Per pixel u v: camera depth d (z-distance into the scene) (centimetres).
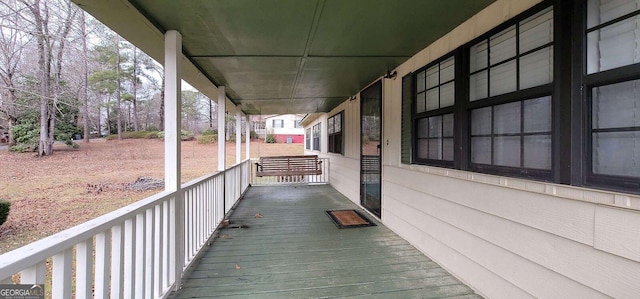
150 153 1769
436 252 291
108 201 739
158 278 216
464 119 248
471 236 238
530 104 189
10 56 953
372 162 488
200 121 3122
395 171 389
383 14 229
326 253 320
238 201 622
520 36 196
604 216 140
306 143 1614
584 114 152
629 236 130
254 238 375
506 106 209
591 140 150
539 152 181
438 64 294
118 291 160
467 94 246
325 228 420
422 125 329
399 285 245
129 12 210
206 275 267
